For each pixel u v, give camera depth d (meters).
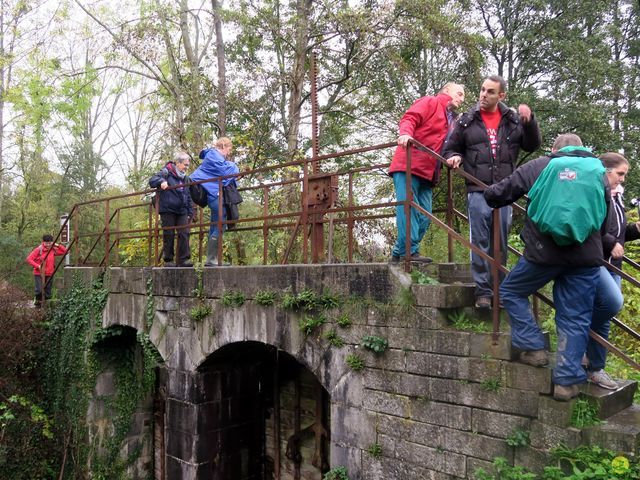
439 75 18.11
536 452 3.95
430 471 4.56
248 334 6.34
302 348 5.67
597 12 19.92
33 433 10.30
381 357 4.93
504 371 4.13
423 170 5.16
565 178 3.49
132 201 25.02
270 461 8.66
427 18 14.98
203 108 15.15
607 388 4.27
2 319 10.45
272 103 15.43
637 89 19.67
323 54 15.91
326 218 8.94
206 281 6.97
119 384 10.05
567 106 18.61
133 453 10.27
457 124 4.79
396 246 5.13
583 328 3.77
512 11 20.20
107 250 9.28
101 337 9.30
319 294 5.50
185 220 8.32
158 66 15.52
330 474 5.24
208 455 7.38
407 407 4.73
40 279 11.63
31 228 24.69
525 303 4.00
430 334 4.58
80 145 28.94
